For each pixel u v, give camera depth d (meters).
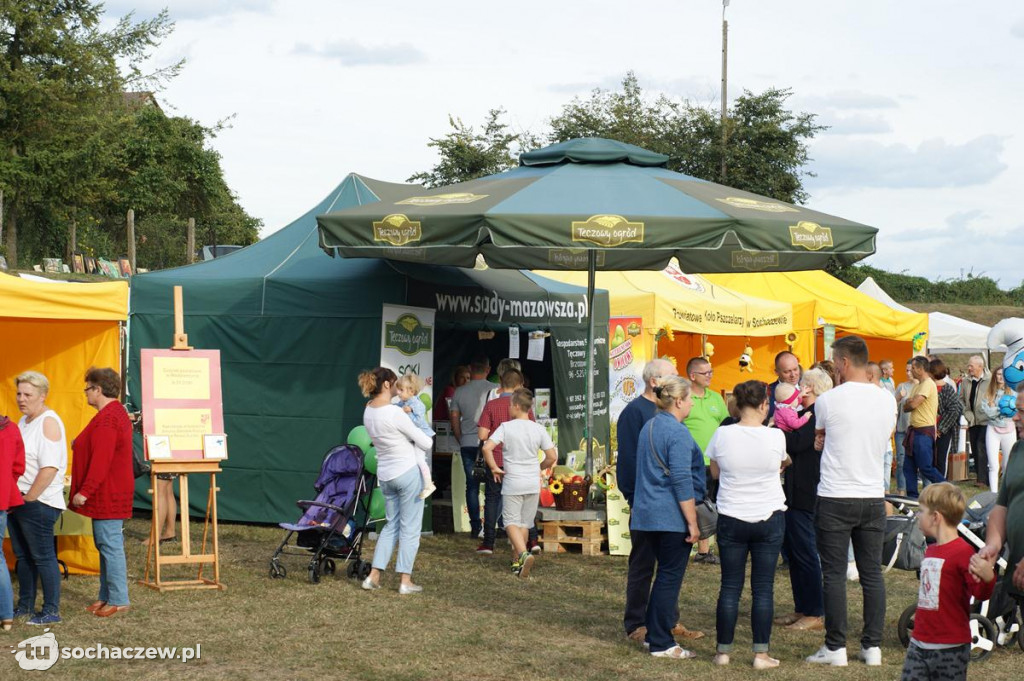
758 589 6.83
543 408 13.75
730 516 6.78
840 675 6.65
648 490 7.06
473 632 7.66
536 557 10.59
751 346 18.86
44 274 31.05
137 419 10.19
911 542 8.16
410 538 8.87
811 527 7.82
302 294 12.06
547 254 12.15
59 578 7.78
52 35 42.91
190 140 46.75
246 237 66.75
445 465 13.93
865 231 9.83
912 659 5.28
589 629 7.77
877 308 19.36
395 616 8.09
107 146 42.66
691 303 14.93
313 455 11.94
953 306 46.19
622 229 8.92
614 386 14.48
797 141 40.28
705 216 9.09
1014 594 5.47
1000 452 15.42
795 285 19.50
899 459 15.89
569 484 10.83
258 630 7.64
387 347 11.52
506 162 37.78
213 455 9.12
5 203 40.22
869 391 6.84
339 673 6.66
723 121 40.28
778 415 7.82
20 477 7.59
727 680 6.55
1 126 41.44
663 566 7.06
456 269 12.99
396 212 9.37
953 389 15.23
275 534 11.66
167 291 12.53
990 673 6.88
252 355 12.21
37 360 9.77
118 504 7.96
